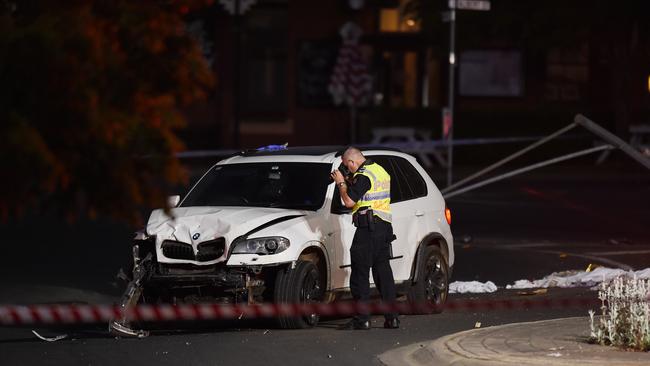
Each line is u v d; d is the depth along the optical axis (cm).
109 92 2250
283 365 3312
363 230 3978
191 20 14538
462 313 4425
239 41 13775
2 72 2136
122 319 3859
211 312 3722
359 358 3422
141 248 4075
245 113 14888
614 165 14188
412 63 15150
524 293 4991
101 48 2205
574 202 9594
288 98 14950
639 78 14900
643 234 7400
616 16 13725
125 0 2328
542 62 15250
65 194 2292
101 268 5812
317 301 4062
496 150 14462
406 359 3384
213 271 3934
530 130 14562
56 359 3428
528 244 6912
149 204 2306
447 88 15125
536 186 11219
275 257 3912
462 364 3183
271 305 4028
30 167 2105
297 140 14950
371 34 14625
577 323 3850
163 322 4341
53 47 2122
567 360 3139
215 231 3953
